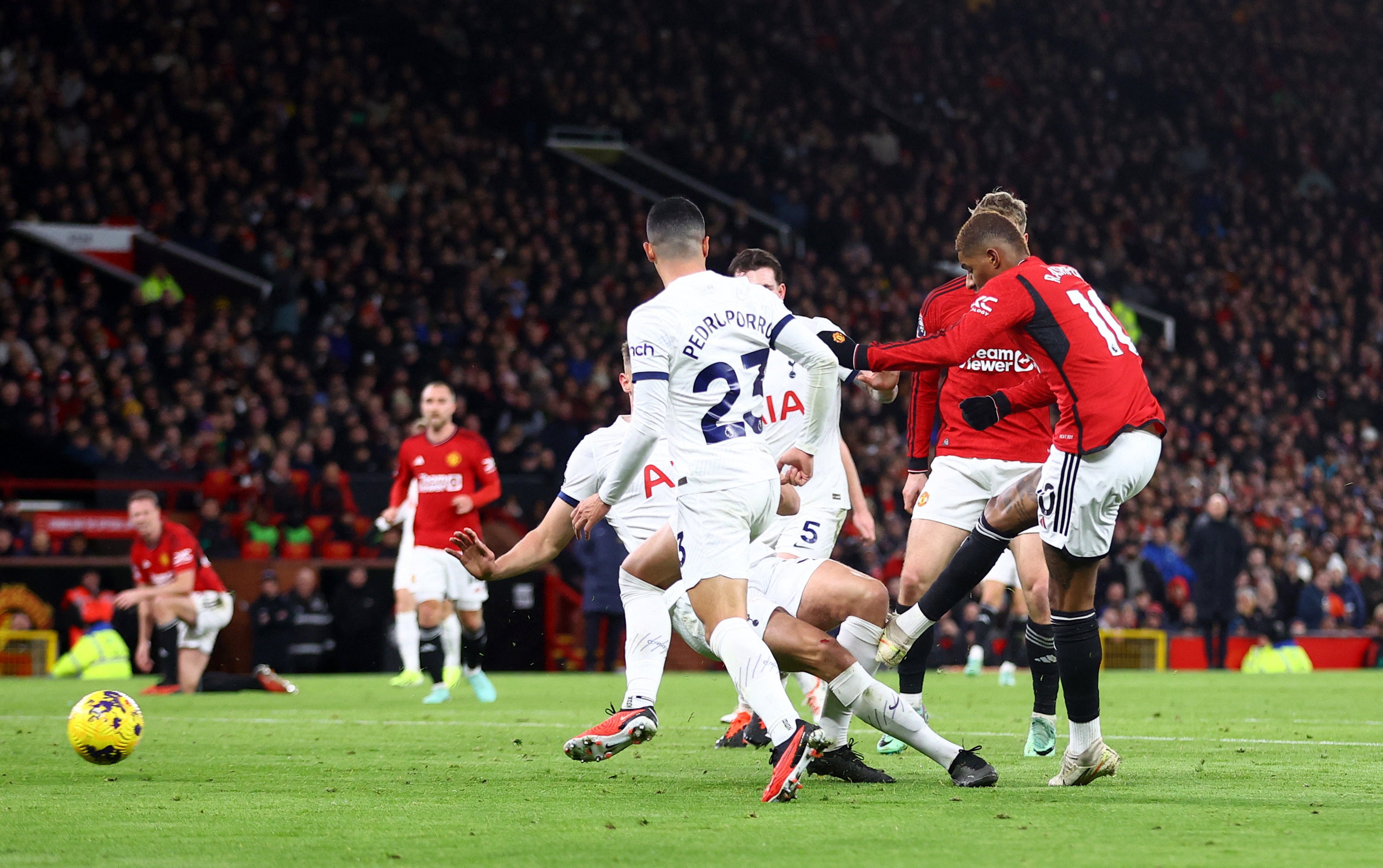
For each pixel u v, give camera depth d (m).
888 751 14.16
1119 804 9.98
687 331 10.57
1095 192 74.88
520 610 39.88
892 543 44.25
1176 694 26.62
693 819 9.25
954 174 73.81
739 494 10.45
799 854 7.84
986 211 13.47
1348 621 46.75
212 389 43.75
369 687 29.27
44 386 41.94
